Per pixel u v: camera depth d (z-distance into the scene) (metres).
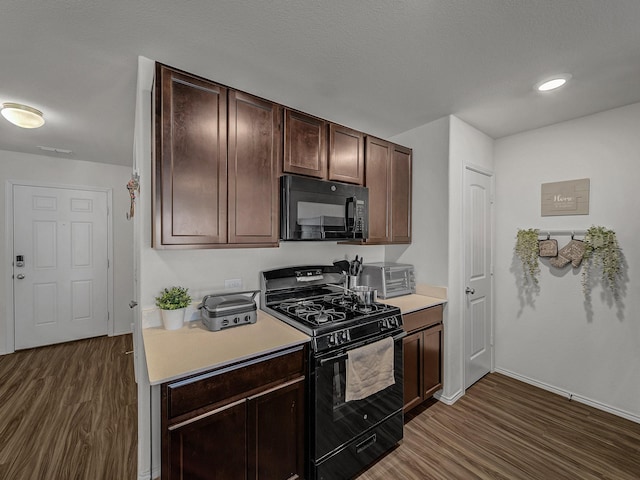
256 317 1.79
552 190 2.56
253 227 1.73
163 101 1.44
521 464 1.75
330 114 2.42
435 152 2.54
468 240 2.63
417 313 2.18
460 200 2.53
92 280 3.93
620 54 1.60
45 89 1.96
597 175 2.33
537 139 2.66
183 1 1.22
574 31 1.42
